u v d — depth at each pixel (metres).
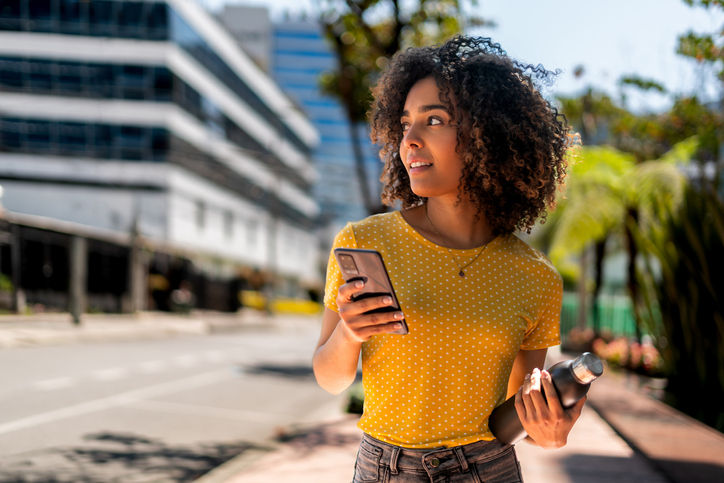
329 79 8.26
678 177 7.01
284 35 80.12
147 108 29.53
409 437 1.32
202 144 33.62
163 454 5.17
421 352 1.31
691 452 3.72
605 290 21.95
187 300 28.61
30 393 7.58
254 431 6.25
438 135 1.42
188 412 7.10
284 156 48.16
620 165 9.08
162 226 29.61
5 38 28.58
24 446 5.22
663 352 5.76
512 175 1.45
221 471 4.51
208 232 34.72
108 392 8.08
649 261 5.83
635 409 5.20
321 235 61.06
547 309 1.47
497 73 1.48
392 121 1.59
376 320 1.16
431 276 1.36
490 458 1.33
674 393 5.12
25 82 28.80
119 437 5.71
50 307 19.38
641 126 7.76
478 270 1.38
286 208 49.06
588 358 1.20
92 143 29.34
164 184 29.73
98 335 15.98
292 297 51.31
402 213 1.48
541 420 1.24
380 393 1.35
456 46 1.51
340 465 4.56
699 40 4.55
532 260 1.44
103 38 29.12
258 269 43.34
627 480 4.16
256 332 25.86
